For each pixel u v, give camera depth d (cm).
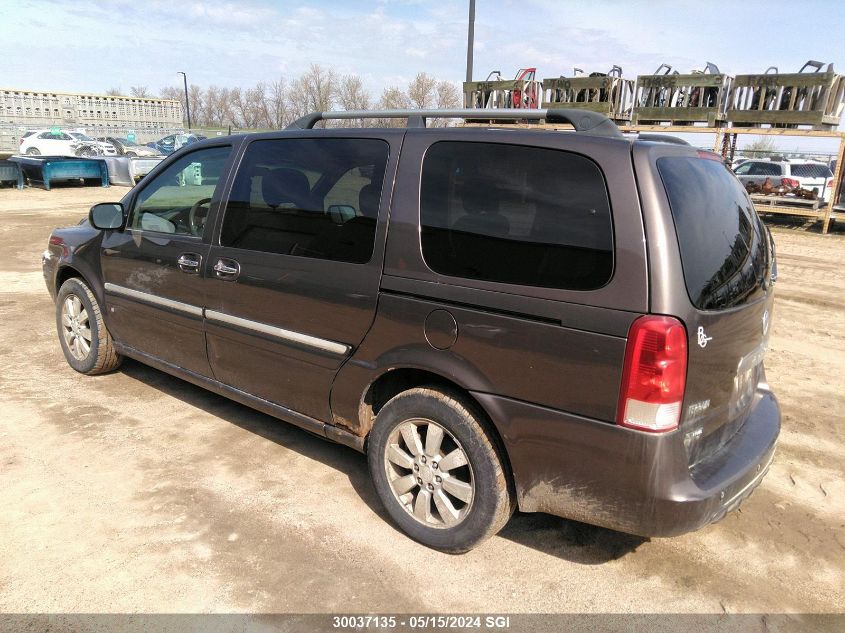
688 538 303
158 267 385
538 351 237
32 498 312
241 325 340
